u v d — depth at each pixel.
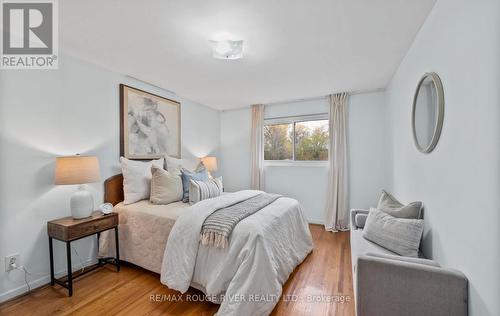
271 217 2.03
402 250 1.62
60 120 2.15
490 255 0.94
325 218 3.68
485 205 0.98
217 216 1.87
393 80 2.78
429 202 1.62
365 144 3.52
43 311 1.67
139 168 2.67
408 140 2.13
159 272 2.06
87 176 2.02
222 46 1.99
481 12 1.00
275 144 4.25
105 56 2.26
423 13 1.60
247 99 3.92
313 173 3.92
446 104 1.35
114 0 1.45
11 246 1.82
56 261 2.09
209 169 3.89
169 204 2.48
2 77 1.80
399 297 1.24
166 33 1.85
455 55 1.24
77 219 2.01
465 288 1.12
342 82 3.06
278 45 2.05
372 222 1.93
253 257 1.58
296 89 3.36
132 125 2.84
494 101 0.91
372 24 1.74
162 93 3.35
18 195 1.87
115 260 2.37
